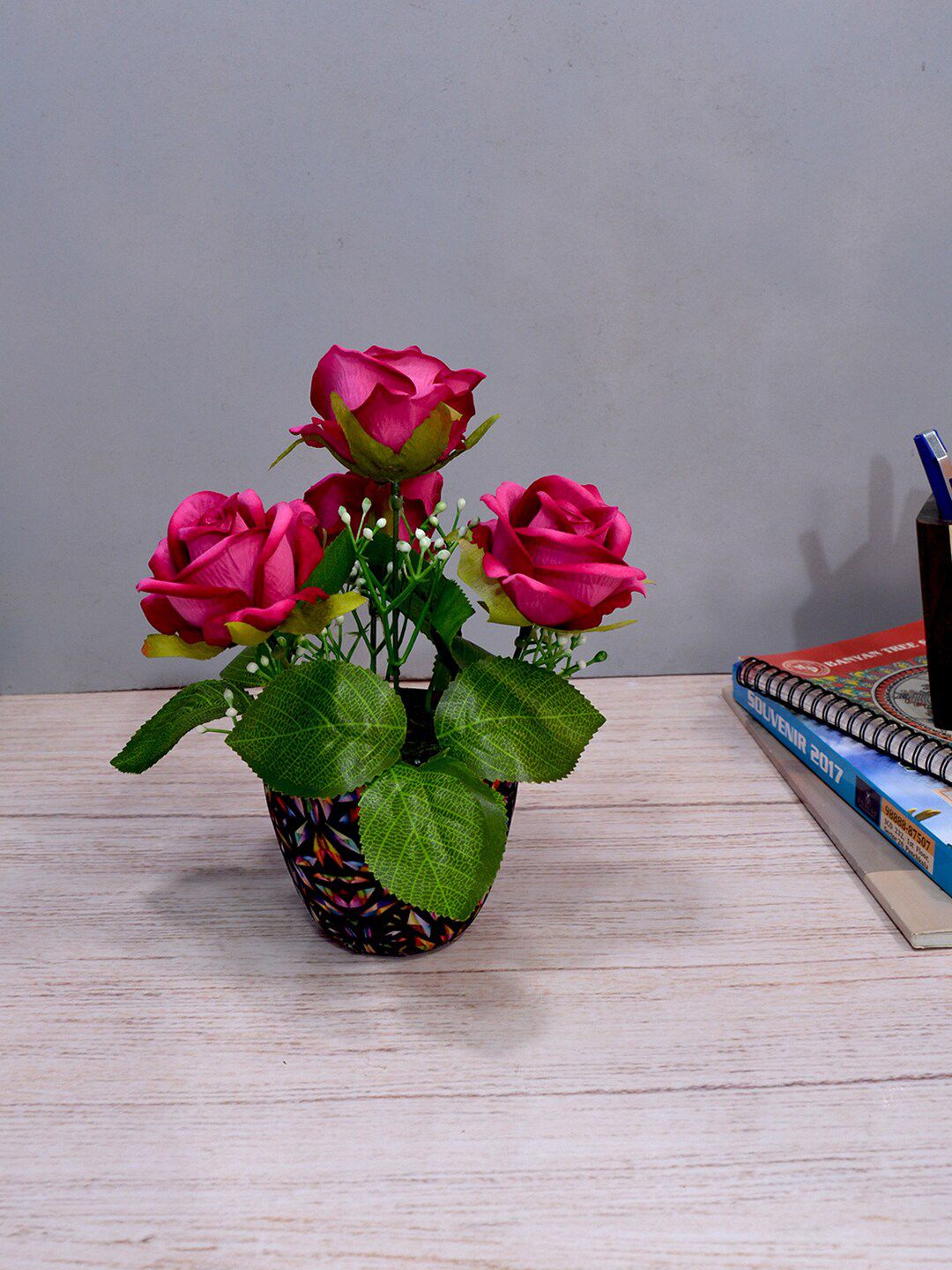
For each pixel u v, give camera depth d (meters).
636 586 0.44
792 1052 0.46
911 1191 0.39
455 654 0.53
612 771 0.74
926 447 0.65
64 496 0.88
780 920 0.56
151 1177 0.40
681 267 0.85
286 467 0.88
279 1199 0.39
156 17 0.78
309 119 0.80
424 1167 0.41
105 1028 0.48
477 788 0.46
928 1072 0.45
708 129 0.82
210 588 0.40
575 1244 0.37
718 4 0.79
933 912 0.54
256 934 0.56
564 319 0.86
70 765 0.76
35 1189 0.40
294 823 0.49
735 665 0.82
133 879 0.61
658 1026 0.48
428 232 0.83
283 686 0.45
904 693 0.73
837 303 0.87
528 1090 0.44
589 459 0.89
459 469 0.89
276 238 0.83
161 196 0.81
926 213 0.85
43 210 0.81
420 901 0.43
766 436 0.89
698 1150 0.41
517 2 0.79
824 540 0.92
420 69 0.80
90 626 0.91
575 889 0.59
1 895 0.59
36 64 0.78
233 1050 0.47
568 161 0.82
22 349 0.84
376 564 0.52
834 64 0.81
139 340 0.84
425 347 0.86
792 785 0.71
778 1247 0.37
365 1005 0.50
